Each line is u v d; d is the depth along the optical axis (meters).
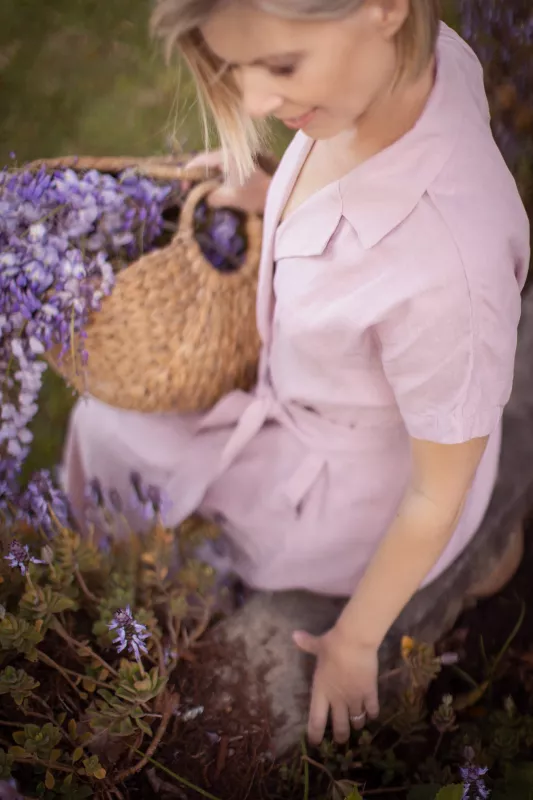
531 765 1.33
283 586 1.37
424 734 1.44
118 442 1.33
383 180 0.89
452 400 0.94
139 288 1.18
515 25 1.71
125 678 1.20
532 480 1.50
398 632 1.39
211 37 0.76
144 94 2.10
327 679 1.29
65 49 2.14
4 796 1.16
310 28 0.72
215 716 1.35
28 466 1.74
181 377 1.25
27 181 1.16
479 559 1.47
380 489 1.23
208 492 1.33
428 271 0.88
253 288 1.26
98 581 1.38
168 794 1.31
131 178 1.21
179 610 1.33
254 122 0.94
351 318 0.96
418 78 0.81
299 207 0.98
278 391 1.22
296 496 1.25
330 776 1.32
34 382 1.21
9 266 1.14
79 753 1.20
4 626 1.18
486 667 1.48
